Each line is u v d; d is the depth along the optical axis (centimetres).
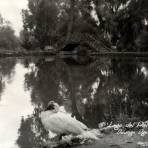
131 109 1079
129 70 2489
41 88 1739
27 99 1398
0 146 730
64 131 702
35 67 3478
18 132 848
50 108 752
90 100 1284
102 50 5862
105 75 2236
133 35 5188
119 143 671
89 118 957
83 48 5912
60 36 7119
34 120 991
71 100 1301
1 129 888
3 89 1778
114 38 5678
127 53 5006
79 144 679
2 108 1209
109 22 5506
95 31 5994
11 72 3016
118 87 1638
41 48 8844
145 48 5122
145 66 2764
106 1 5672
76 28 6222
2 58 6806
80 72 2550
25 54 8394
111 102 1218
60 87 1728
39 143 728
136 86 1634
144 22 5188
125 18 5294
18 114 1091
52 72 2698
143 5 5162
